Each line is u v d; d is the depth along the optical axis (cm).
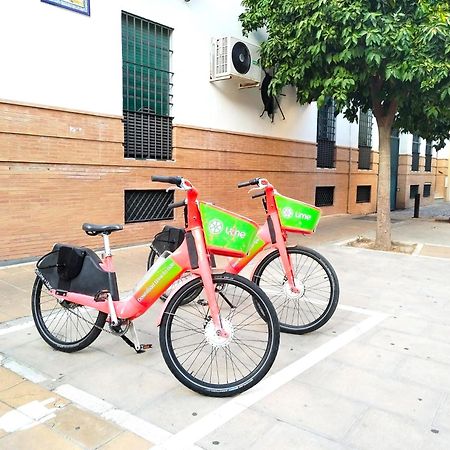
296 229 399
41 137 634
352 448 242
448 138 1102
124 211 761
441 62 639
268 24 827
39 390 298
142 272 618
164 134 829
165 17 799
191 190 300
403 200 1780
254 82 946
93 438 248
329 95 739
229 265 396
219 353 354
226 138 948
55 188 657
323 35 666
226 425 262
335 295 399
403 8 664
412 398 294
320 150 1310
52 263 358
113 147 727
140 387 304
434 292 542
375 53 634
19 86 605
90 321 386
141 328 410
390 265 690
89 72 684
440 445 245
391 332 409
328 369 333
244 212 1009
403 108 882
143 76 786
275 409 279
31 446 240
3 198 602
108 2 701
